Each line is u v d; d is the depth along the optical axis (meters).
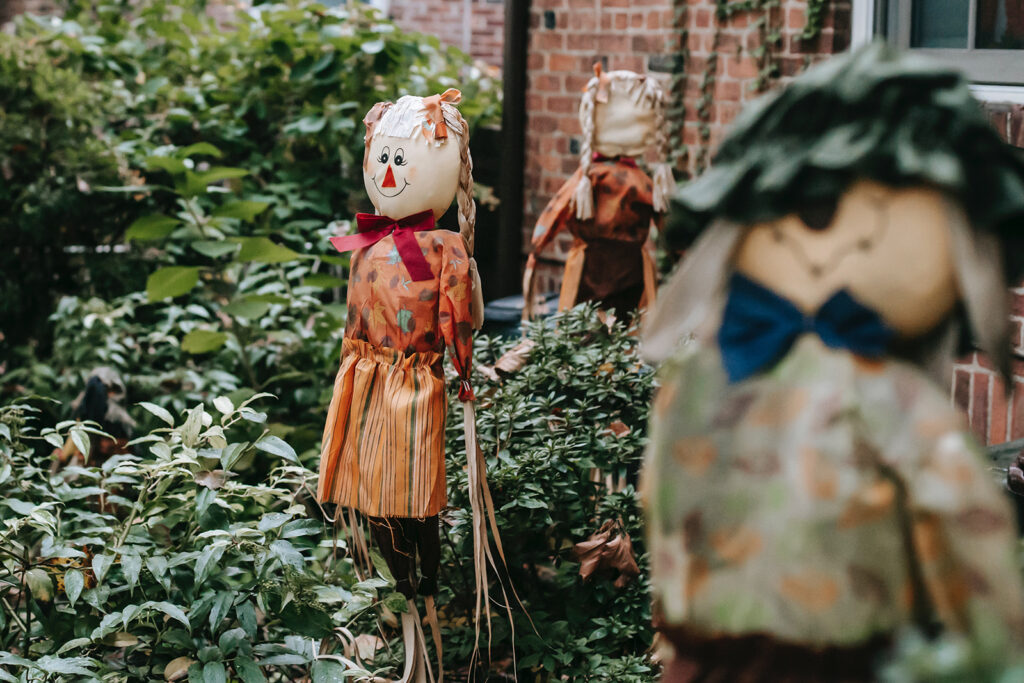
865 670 1.37
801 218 1.40
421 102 2.87
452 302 2.84
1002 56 4.39
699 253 1.48
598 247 4.30
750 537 1.39
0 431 3.11
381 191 2.88
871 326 1.39
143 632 3.03
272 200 6.22
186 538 3.12
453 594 3.36
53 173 6.03
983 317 1.36
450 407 3.36
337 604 3.33
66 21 7.29
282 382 5.41
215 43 7.04
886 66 1.36
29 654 2.90
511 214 6.55
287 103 6.66
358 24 6.77
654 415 1.53
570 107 6.22
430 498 2.82
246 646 2.88
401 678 3.04
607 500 3.15
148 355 5.58
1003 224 1.39
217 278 5.78
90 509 3.72
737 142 1.45
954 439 1.35
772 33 5.22
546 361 3.47
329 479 2.96
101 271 6.04
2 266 6.07
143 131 6.49
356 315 2.93
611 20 5.93
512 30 6.36
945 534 1.32
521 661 2.95
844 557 1.35
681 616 1.45
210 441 3.02
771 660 1.40
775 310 1.43
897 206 1.36
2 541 2.91
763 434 1.40
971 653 1.26
